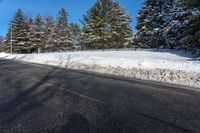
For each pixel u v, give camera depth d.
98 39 50.88
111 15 51.88
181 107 5.48
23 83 8.50
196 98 6.61
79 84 8.52
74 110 4.95
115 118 4.47
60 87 7.76
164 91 7.59
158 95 6.86
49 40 62.00
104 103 5.65
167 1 36.31
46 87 7.71
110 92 7.11
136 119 4.45
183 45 29.03
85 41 54.00
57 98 6.08
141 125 4.11
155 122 4.30
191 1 20.31
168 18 34.47
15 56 34.75
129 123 4.20
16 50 59.56
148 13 38.91
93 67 16.23
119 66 15.57
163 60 15.45
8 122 4.13
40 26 62.09
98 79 10.16
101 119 4.38
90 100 5.93
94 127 3.93
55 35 62.56
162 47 35.69
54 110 4.93
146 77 11.91
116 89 7.69
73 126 3.96
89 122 4.18
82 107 5.21
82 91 7.13
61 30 63.00
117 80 10.05
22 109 4.97
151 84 9.12
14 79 9.53
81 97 6.26
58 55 26.88
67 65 18.59
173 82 10.32
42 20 63.06
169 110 5.18
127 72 13.45
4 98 5.98
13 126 3.93
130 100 6.06
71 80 9.54
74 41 71.75
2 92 6.77
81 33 55.09
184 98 6.55
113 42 53.12
